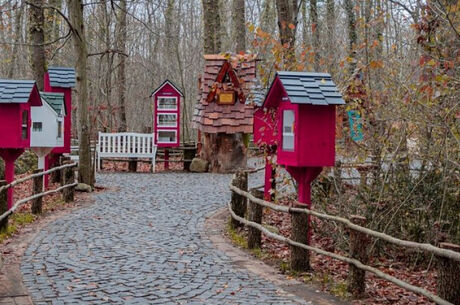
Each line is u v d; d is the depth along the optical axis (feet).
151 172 63.82
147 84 115.03
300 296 19.61
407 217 27.96
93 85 97.91
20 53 92.68
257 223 27.09
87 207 38.04
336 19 56.44
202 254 25.52
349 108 28.09
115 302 18.29
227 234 30.22
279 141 26.91
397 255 28.45
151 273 22.04
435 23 23.98
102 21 87.86
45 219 33.40
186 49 117.91
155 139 64.54
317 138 24.98
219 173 62.49
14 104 32.73
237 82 60.95
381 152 27.86
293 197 37.04
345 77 30.25
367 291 20.85
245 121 60.49
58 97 44.70
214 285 20.62
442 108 24.57
